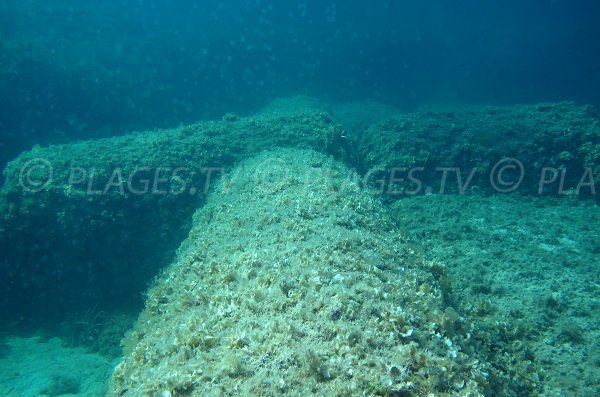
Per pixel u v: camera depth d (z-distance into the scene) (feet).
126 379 11.52
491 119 31.81
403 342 9.23
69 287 24.98
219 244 16.81
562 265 17.72
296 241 14.58
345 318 9.60
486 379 9.49
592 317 14.38
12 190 24.14
